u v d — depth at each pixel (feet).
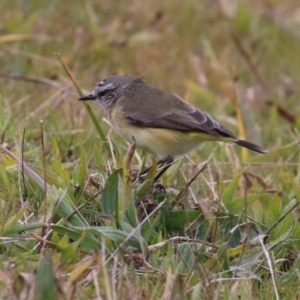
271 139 47.32
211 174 34.47
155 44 58.39
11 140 35.29
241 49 54.95
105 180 29.76
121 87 35.81
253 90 52.65
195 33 60.95
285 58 60.18
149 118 34.22
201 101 50.67
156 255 26.50
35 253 25.64
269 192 34.60
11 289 21.54
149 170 29.89
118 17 59.31
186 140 34.14
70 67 52.37
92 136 37.93
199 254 25.77
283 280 26.61
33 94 44.55
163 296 22.98
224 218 29.73
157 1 63.52
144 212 29.22
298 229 29.96
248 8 65.46
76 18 58.29
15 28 53.06
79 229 26.09
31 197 29.19
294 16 64.85
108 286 21.71
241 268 26.53
